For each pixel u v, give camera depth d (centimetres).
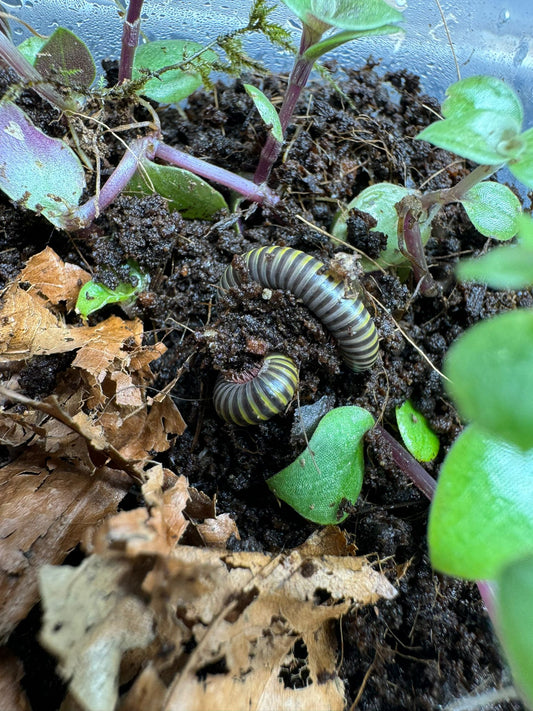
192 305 8
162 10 10
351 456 7
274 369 7
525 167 5
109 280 7
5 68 8
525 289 8
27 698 5
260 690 5
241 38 9
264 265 7
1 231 8
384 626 6
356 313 7
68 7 10
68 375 7
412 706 6
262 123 9
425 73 10
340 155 9
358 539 7
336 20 6
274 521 7
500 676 6
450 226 9
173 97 8
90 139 8
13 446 6
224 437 7
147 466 7
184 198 8
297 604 5
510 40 10
